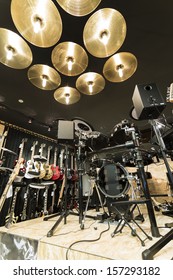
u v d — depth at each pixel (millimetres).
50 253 1156
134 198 1783
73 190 4016
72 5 1287
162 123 1729
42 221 2047
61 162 4434
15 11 1322
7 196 2371
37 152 4152
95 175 1963
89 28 1525
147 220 1838
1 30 1578
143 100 1278
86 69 2170
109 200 1823
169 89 1331
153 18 1526
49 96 2777
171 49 1880
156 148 1612
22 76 2299
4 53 1837
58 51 1836
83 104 3018
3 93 2674
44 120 3562
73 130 2021
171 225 1476
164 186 2965
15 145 3684
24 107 3086
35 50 1852
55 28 1482
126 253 990
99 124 3703
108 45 1705
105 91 2672
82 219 1705
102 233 1432
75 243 1183
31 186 3248
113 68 2133
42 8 1320
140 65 2137
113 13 1395
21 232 1503
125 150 1711
